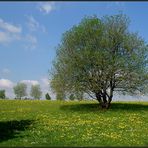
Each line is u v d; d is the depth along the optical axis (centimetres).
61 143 2345
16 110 5234
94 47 5200
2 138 2519
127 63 5019
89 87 5191
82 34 5147
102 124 3481
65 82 5200
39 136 2638
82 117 4197
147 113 4800
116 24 5269
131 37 5178
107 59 5022
